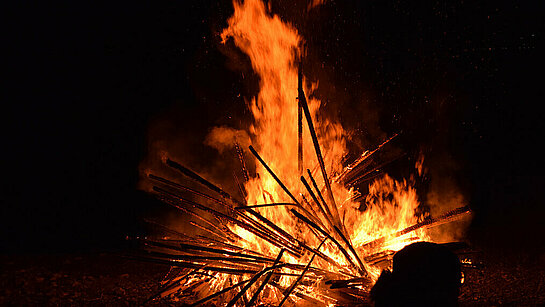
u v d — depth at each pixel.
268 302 3.62
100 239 7.14
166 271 5.05
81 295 4.14
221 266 3.69
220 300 3.82
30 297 4.10
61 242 6.99
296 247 3.65
